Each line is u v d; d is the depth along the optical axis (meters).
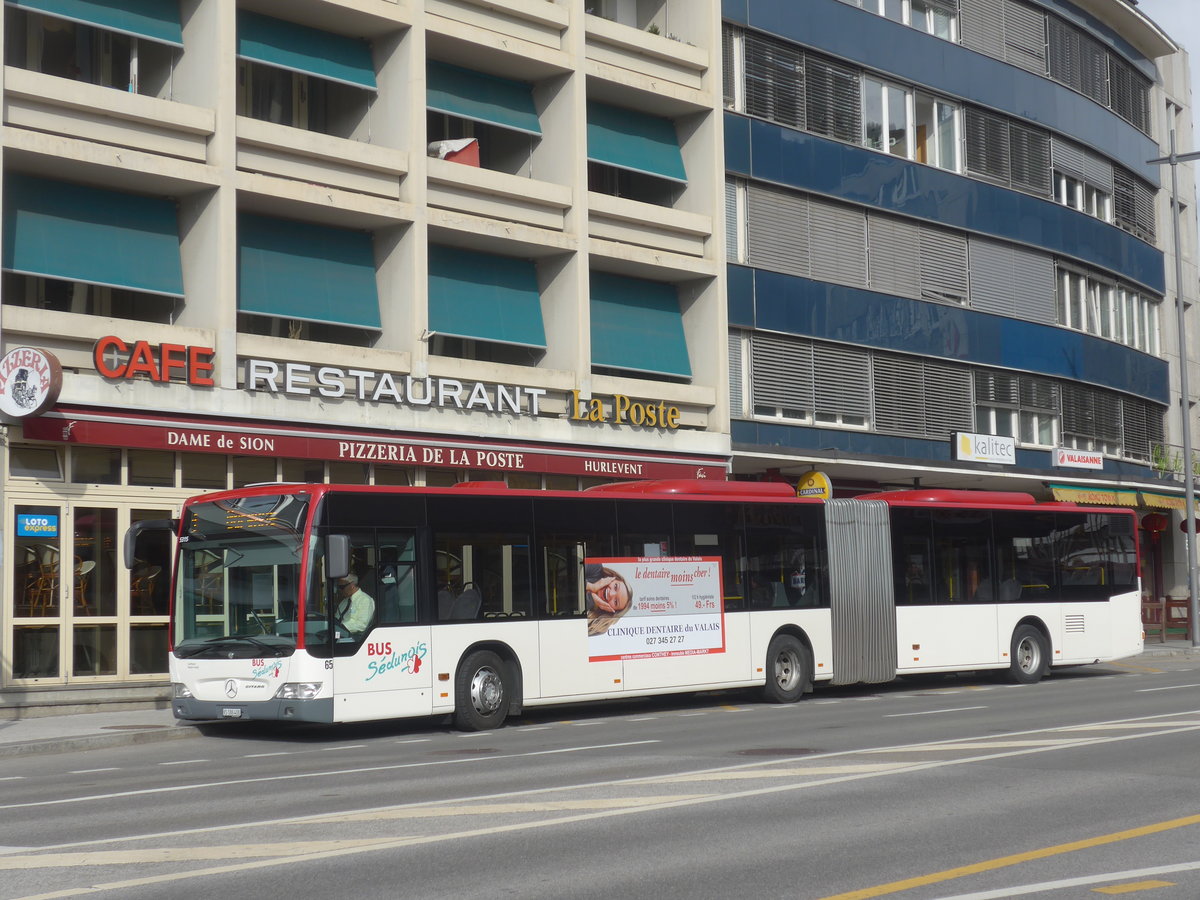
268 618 17.80
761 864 8.49
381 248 26.69
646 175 32.28
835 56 35.06
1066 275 42.28
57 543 21.55
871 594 24.09
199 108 23.44
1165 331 48.41
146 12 23.67
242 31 24.84
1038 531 26.89
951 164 38.31
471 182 27.31
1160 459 46.16
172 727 19.39
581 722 19.94
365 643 17.84
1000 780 12.03
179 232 24.19
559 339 29.12
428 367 26.30
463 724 18.78
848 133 35.34
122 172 22.58
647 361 30.91
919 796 11.19
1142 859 8.57
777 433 32.91
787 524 23.08
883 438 35.47
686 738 16.56
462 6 27.53
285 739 18.61
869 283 35.53
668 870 8.32
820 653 23.17
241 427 23.25
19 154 21.53
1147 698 21.06
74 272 22.66
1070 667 31.22
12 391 20.69
